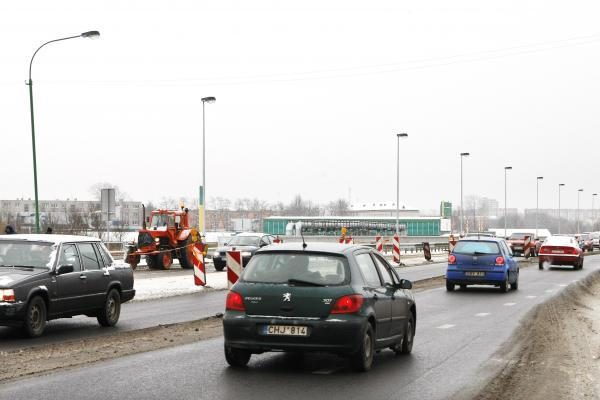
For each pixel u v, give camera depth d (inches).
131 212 5841.5
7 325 507.8
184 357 446.6
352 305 386.6
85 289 568.7
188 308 755.4
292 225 3757.4
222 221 6146.7
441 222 4069.9
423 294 960.9
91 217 3206.2
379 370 411.8
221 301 834.2
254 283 398.6
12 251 548.4
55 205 5890.8
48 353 453.7
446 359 455.5
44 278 528.4
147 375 385.7
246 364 420.8
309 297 387.2
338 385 367.2
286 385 365.4
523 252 2071.9
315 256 403.2
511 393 358.9
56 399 325.1
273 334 388.2
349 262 402.3
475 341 535.8
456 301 862.5
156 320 647.8
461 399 341.1
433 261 1927.9
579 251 1596.9
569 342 538.3
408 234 3959.2
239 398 334.0
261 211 6456.7
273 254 408.8
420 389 361.4
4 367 402.3
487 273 986.1
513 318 688.4
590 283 1225.4
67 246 567.8
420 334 572.7
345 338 383.6
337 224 3873.0
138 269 1524.4
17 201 5782.5
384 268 457.4
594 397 355.3
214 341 519.5
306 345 384.8
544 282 1197.1
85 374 385.1
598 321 690.2
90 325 610.2
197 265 1016.9
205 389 352.8
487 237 1051.3
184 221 1565.0
